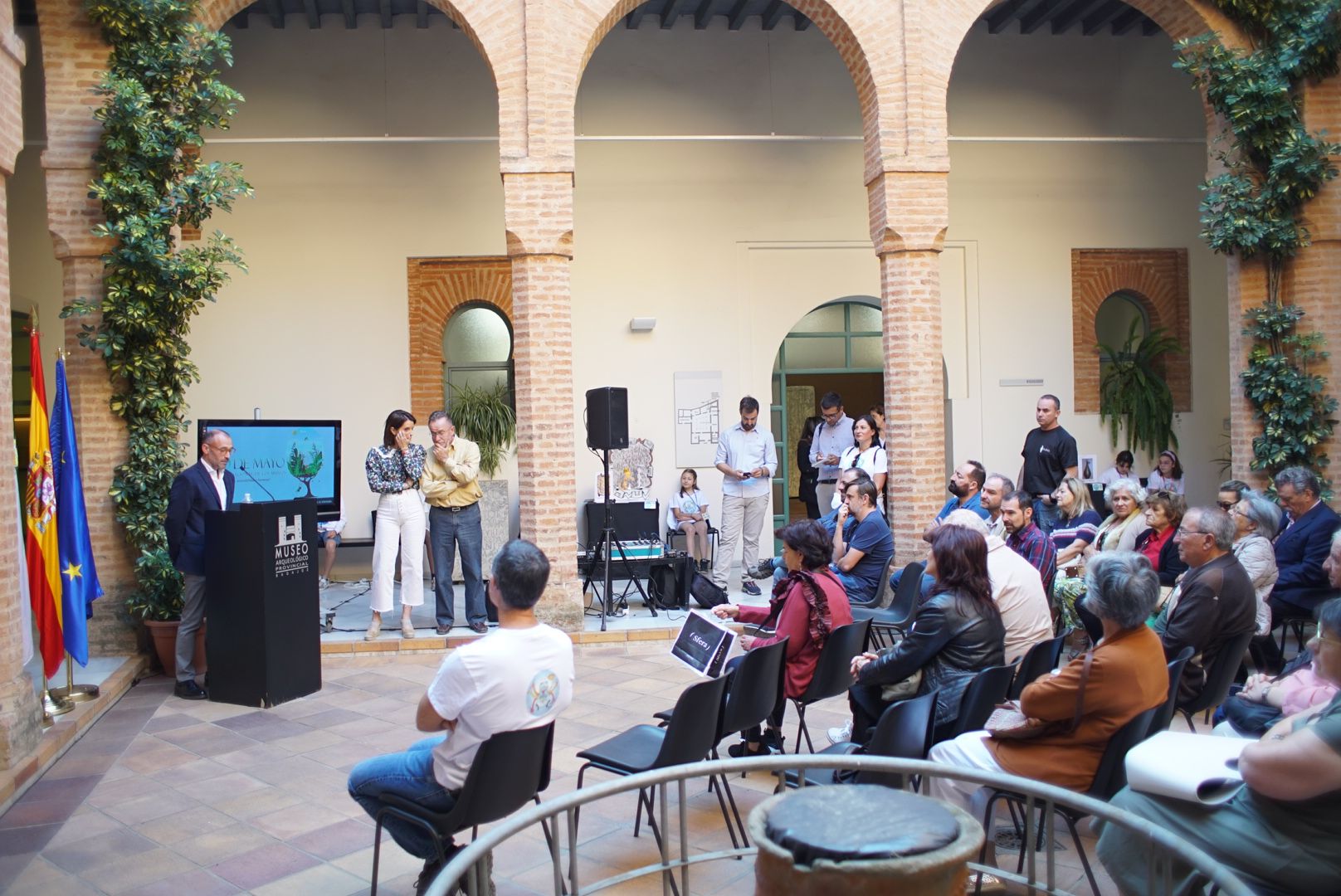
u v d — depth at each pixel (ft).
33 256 39.11
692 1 41.60
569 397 30.83
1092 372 45.14
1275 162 32.45
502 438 41.29
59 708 22.07
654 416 42.93
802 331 44.86
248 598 23.85
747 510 36.55
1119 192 45.29
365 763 13.08
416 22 41.39
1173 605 17.75
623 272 42.70
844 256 43.93
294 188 40.96
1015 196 44.70
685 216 43.01
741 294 43.32
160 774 19.11
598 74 42.50
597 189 42.55
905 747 13.46
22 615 19.58
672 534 41.68
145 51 27.43
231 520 24.02
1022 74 44.68
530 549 12.67
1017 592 17.39
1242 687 18.26
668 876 8.66
